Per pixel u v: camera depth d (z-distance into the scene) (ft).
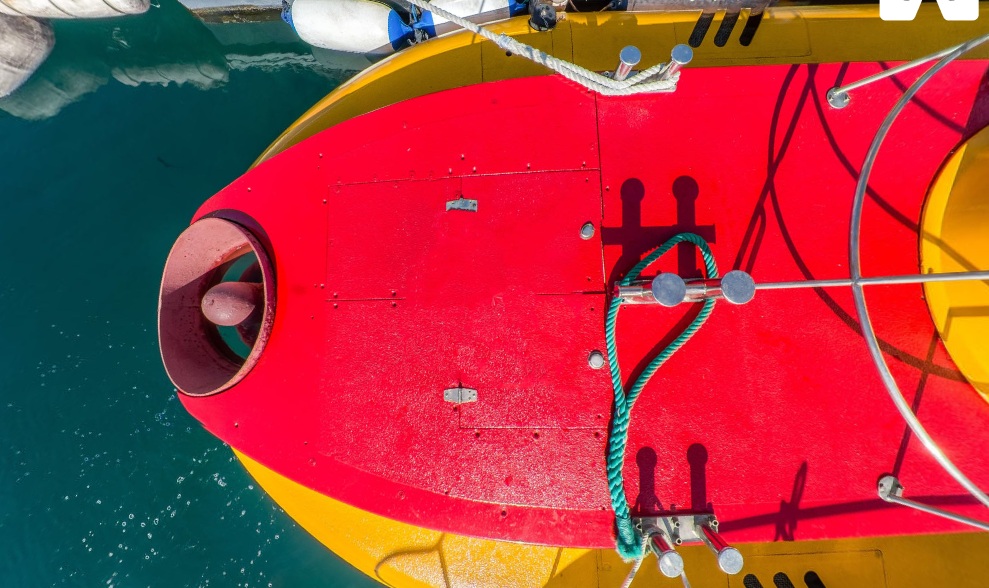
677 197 9.22
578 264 9.21
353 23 13.21
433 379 9.32
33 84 15.26
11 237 14.39
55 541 12.57
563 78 9.94
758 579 10.13
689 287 7.70
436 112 10.05
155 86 15.55
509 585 10.50
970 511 8.06
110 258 14.30
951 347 8.14
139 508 12.73
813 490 8.39
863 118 9.24
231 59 15.66
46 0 14.06
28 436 13.10
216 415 9.95
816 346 8.71
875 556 9.98
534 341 9.14
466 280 9.45
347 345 9.66
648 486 8.57
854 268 6.66
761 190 9.14
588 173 9.45
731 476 8.50
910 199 8.88
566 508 8.72
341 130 10.34
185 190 14.69
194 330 10.79
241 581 12.54
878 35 10.91
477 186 9.67
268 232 10.27
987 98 8.93
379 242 9.82
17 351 13.65
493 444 9.02
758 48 10.90
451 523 8.98
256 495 12.83
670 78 8.60
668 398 8.76
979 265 7.66
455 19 8.73
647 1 11.38
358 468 9.34
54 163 14.83
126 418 13.19
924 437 6.30
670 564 6.57
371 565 10.79
